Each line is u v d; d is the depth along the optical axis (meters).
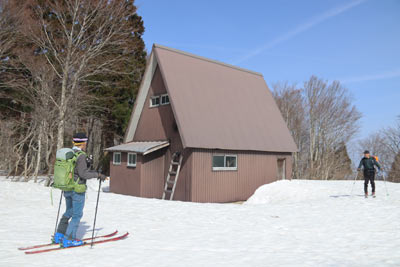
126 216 9.45
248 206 12.16
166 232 7.48
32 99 21.08
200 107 16.75
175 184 15.86
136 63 29.80
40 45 21.78
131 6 24.75
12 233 6.83
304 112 46.53
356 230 7.91
